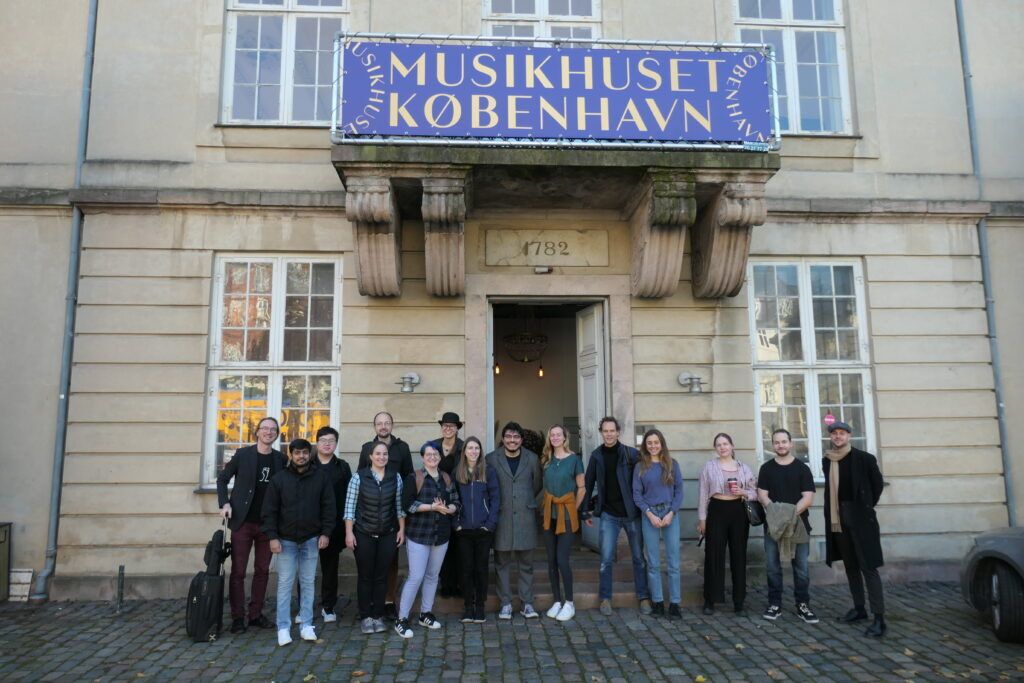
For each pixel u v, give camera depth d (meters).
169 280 6.53
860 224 7.14
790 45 7.47
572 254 6.86
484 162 5.68
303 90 7.04
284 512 4.87
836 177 7.21
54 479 6.22
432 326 6.64
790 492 5.42
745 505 5.55
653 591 5.47
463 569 5.30
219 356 6.55
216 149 6.80
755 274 7.07
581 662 4.52
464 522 5.23
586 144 5.75
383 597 5.11
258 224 6.67
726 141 5.88
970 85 7.50
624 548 6.45
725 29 7.31
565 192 6.39
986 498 6.83
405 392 6.54
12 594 6.03
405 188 6.05
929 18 7.59
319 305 6.70
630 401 6.68
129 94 6.81
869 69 7.45
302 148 6.83
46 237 6.56
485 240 6.81
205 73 6.89
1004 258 7.27
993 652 4.66
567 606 5.39
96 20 6.90
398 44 5.74
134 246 6.54
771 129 6.75
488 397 6.66
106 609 5.76
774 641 4.90
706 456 6.66
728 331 6.86
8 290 6.46
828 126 7.43
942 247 7.18
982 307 7.13
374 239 6.14
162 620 5.44
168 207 6.59
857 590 5.29
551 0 7.28
